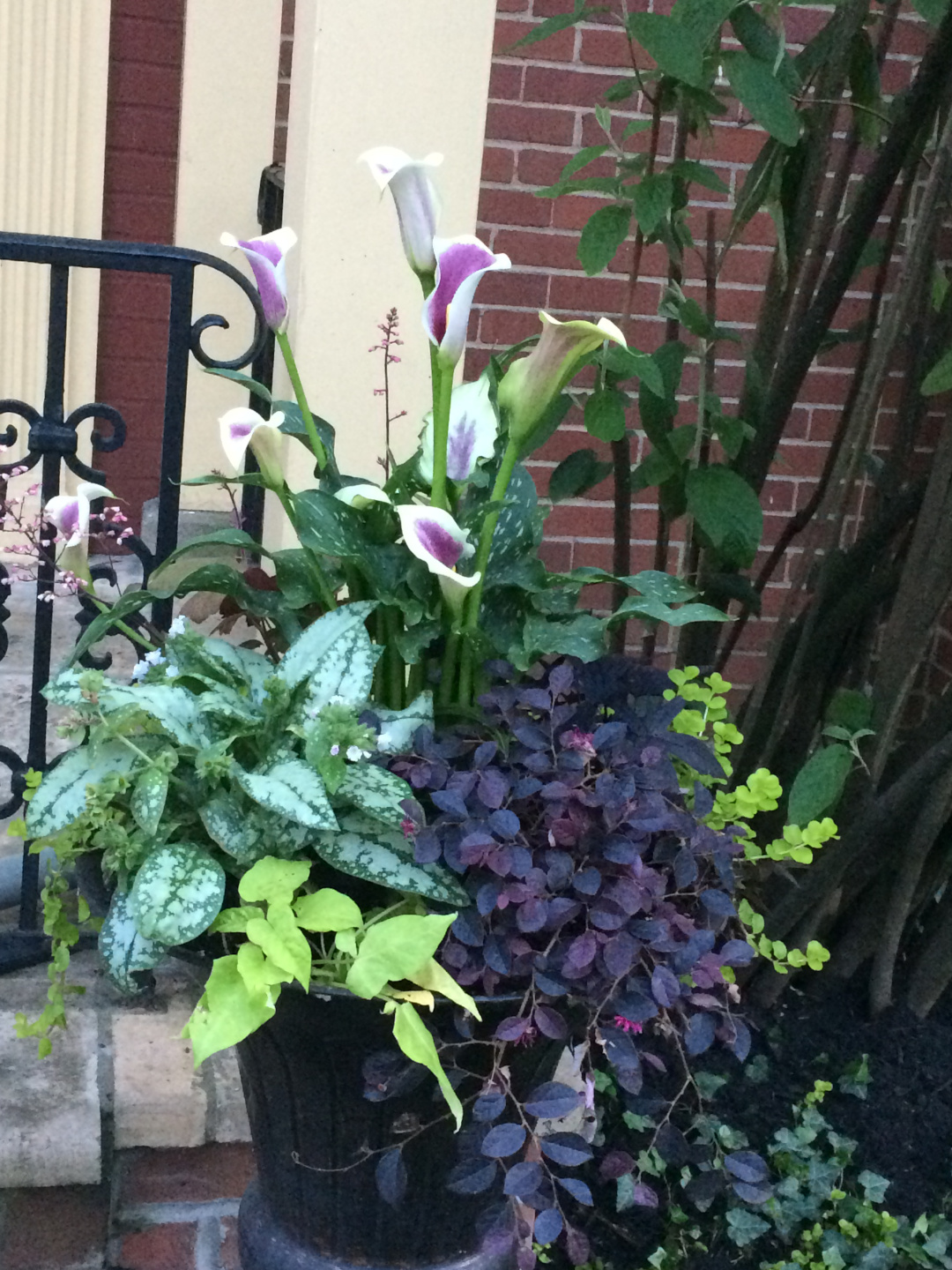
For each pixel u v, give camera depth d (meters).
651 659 1.63
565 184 1.41
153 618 1.41
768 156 1.48
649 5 2.46
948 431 1.46
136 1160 1.35
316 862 0.97
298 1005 0.89
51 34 2.49
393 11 1.42
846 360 2.68
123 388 2.76
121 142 2.63
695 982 0.88
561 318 2.62
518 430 0.95
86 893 1.05
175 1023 1.41
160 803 0.85
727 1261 1.37
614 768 0.91
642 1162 1.37
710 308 1.54
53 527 1.25
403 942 0.81
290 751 0.92
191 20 2.45
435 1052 0.83
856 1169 1.47
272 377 1.74
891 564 1.68
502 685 1.02
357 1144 0.99
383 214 1.48
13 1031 1.37
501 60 2.47
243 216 2.59
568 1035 0.88
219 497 2.65
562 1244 1.36
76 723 0.98
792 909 1.56
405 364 1.54
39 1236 1.29
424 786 0.91
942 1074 1.60
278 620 1.12
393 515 1.03
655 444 1.45
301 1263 1.09
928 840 1.54
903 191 1.56
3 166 2.57
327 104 1.43
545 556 2.75
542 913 0.83
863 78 1.49
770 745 1.62
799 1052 1.61
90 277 2.64
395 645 1.06
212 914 0.83
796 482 2.76
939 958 1.65
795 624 1.70
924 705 2.49
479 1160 0.86
